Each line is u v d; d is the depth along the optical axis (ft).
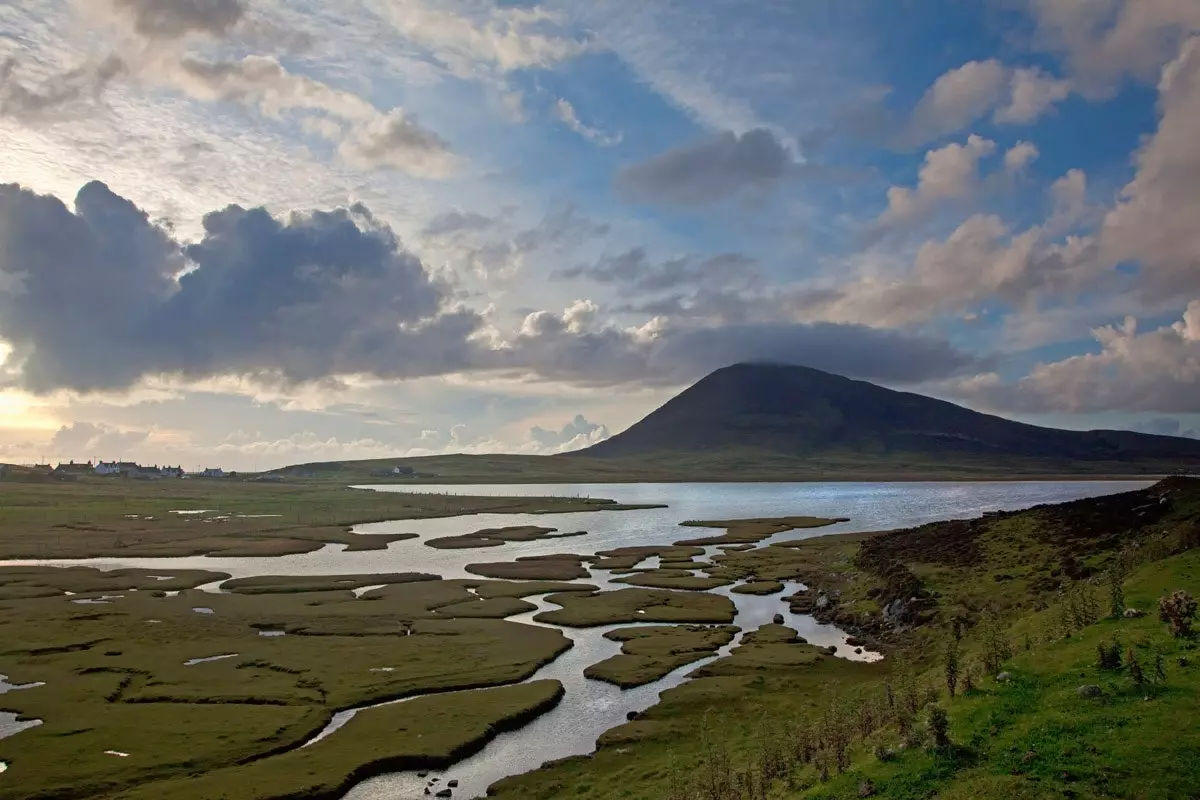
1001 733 89.40
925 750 90.58
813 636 242.78
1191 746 75.25
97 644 236.43
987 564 253.03
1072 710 89.92
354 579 367.86
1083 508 280.51
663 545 512.22
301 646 234.58
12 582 353.31
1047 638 127.24
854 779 89.81
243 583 355.77
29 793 133.08
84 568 403.95
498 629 259.80
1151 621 116.78
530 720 172.96
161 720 168.45
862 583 289.94
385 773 144.56
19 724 167.22
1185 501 237.04
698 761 137.39
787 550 450.71
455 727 163.53
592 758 147.43
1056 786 73.77
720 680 192.95
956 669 121.29
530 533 592.60
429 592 334.24
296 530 598.34
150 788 134.82
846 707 144.15
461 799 132.87
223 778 138.82
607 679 201.87
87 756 148.36
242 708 177.06
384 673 204.64
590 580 373.81
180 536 542.16
